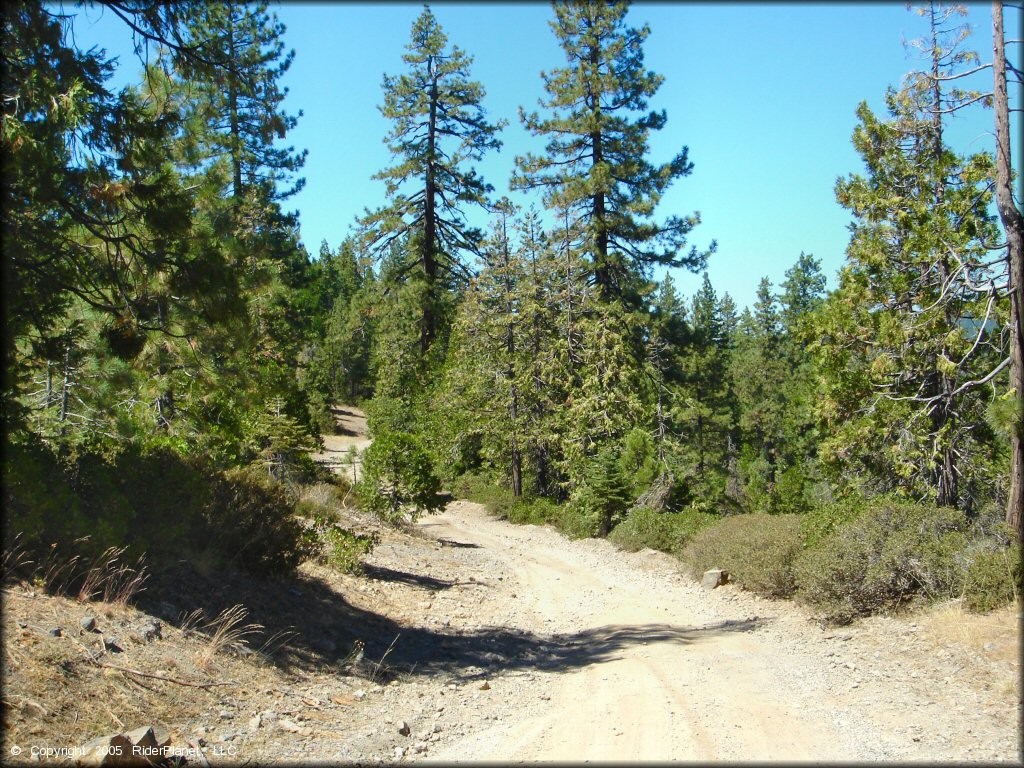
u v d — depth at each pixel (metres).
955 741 5.30
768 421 52.19
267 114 9.02
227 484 9.49
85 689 5.11
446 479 37.03
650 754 5.37
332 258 86.19
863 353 15.85
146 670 5.73
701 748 5.46
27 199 6.55
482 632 10.44
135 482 7.89
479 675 8.09
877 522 10.08
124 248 7.53
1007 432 11.39
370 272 40.59
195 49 7.99
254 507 9.52
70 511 6.70
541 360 31.56
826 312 16.06
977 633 7.54
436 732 6.08
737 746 5.48
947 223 13.91
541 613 12.35
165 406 12.67
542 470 32.31
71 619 5.85
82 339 7.24
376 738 5.75
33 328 7.00
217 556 8.68
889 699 6.45
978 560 8.71
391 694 7.07
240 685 6.23
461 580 14.61
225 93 8.55
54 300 6.78
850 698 6.60
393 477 20.27
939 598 9.01
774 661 8.24
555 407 30.56
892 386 15.58
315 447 18.03
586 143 32.09
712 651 8.91
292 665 7.18
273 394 9.91
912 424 14.63
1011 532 9.78
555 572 16.84
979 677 6.58
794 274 61.59
